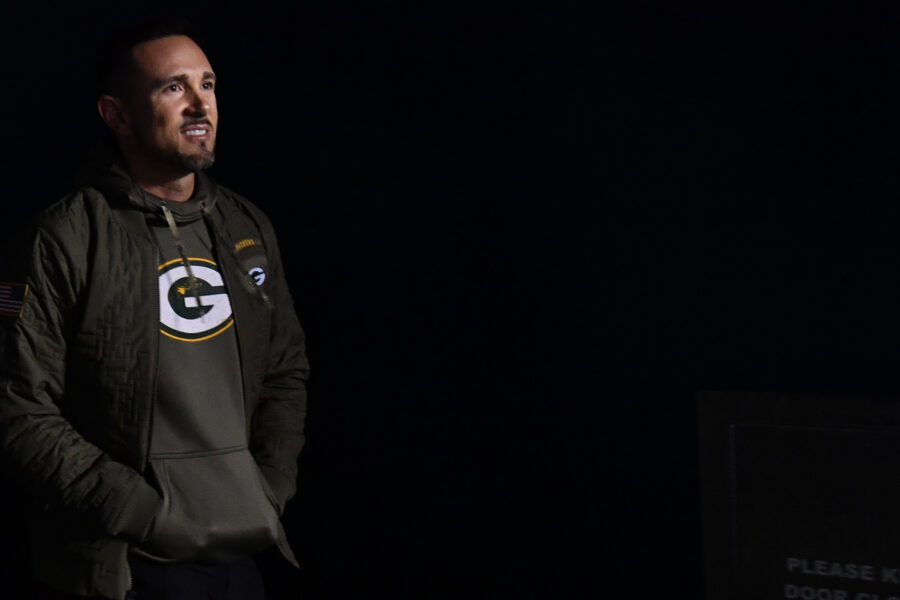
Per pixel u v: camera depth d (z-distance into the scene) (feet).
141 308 9.51
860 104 10.25
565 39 11.68
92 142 13.41
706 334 11.16
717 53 10.91
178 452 9.62
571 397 11.92
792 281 10.69
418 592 12.93
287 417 10.84
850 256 10.39
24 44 13.69
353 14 12.85
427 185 12.58
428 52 12.45
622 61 11.39
